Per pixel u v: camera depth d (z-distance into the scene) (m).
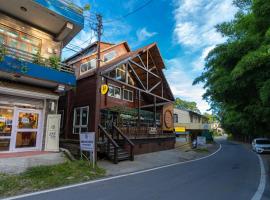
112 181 9.10
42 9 12.17
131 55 20.62
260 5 8.46
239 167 13.50
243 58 8.49
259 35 9.21
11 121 11.91
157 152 20.47
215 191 7.77
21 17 12.86
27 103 12.61
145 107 24.83
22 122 12.33
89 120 16.25
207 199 6.81
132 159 14.91
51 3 12.29
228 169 12.64
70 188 7.84
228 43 10.40
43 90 13.08
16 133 12.03
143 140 19.30
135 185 8.44
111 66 17.42
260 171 12.12
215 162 15.90
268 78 8.88
